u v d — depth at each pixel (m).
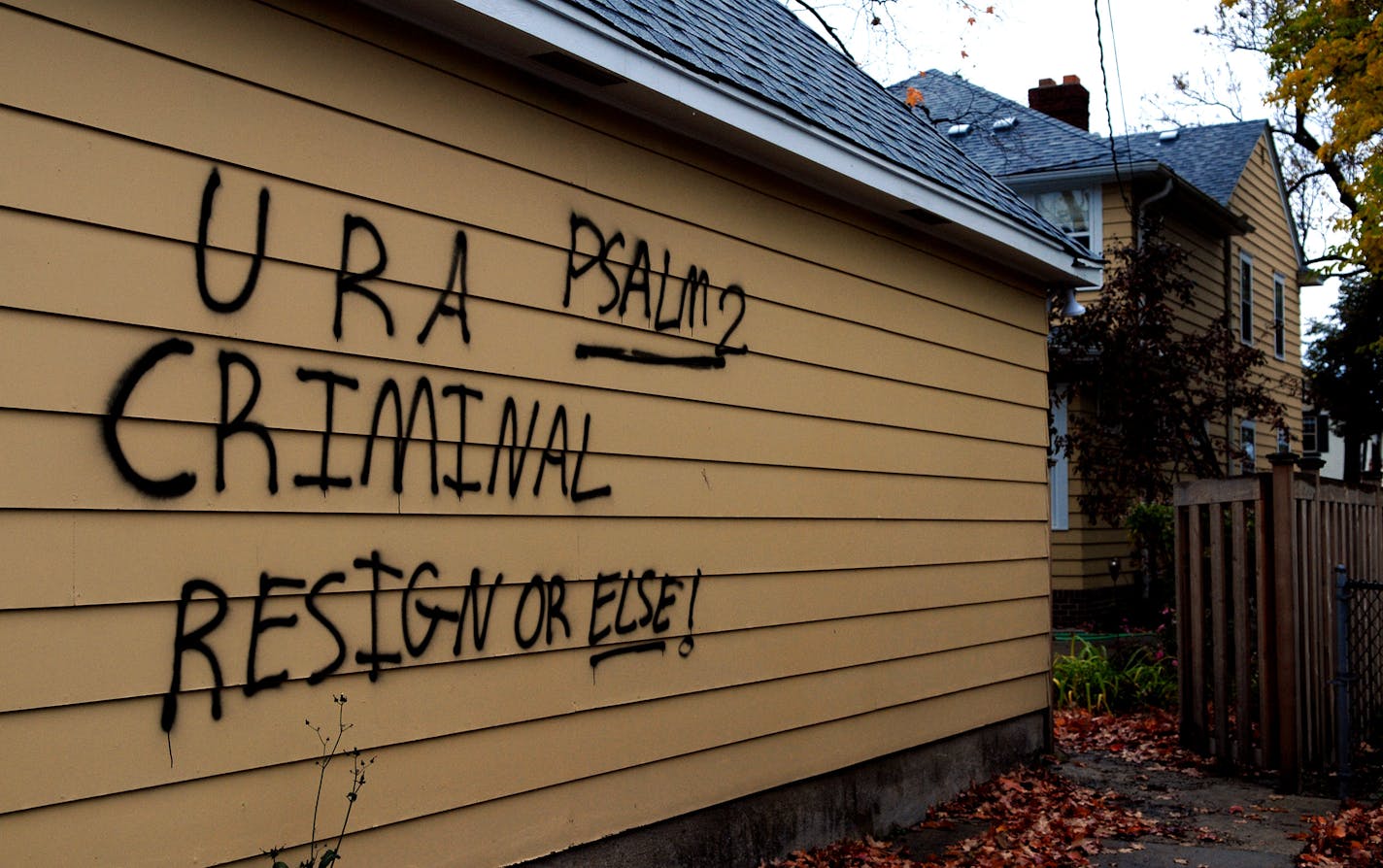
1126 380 14.47
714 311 5.18
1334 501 8.08
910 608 6.53
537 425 4.30
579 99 4.55
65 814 2.95
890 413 6.40
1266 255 23.03
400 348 3.84
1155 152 22.16
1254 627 8.84
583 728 4.44
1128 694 10.20
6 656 2.86
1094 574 15.84
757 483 5.40
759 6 7.83
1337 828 6.02
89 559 3.03
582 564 4.46
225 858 3.29
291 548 3.50
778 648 5.49
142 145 3.18
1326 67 14.40
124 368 3.12
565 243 4.46
